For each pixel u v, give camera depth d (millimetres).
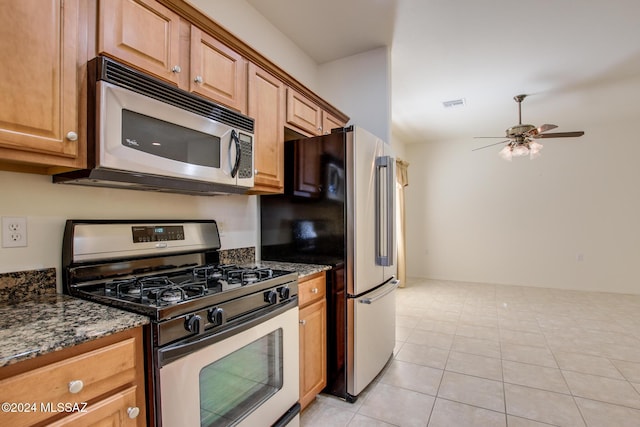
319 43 2867
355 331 2107
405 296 4891
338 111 2781
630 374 2465
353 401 2113
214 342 1229
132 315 1067
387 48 2922
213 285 1427
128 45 1230
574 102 4184
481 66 3229
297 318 1751
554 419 1932
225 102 1660
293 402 1705
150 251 1624
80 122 1102
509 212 5758
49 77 1016
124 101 1155
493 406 2068
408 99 4086
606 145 5164
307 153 2271
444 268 6234
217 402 1271
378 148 2402
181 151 1380
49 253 1320
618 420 1919
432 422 1912
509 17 2467
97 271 1420
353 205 2109
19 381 767
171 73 1396
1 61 917
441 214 6254
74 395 870
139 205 1646
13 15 940
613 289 5145
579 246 5328
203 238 1911
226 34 1646
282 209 2357
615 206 5129
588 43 2812
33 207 1277
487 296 4887
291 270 1927
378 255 2383
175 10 1414
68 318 1029
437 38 2768
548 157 5500
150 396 1050
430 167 6336
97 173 1147
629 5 2311
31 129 977
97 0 1150
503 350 2924
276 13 2461
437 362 2693
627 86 3688
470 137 6000
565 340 3148
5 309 1123
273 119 2020
